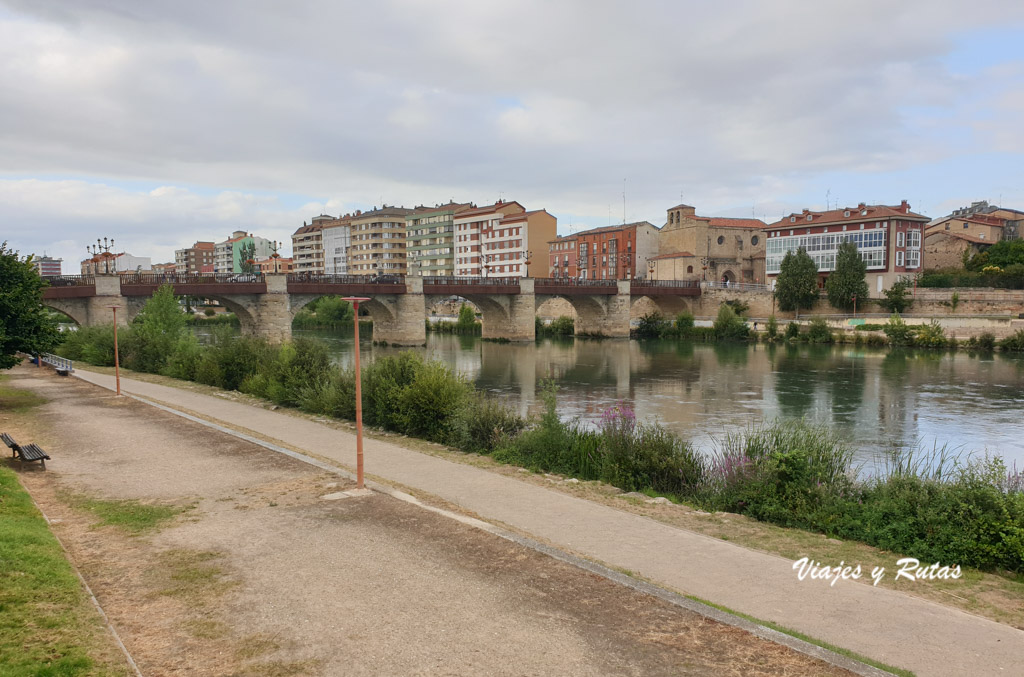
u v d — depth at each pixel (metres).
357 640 7.14
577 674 6.43
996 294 67.44
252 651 6.90
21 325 23.80
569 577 8.91
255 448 17.41
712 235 101.62
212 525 11.09
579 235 114.88
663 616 7.73
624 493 14.93
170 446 17.61
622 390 42.25
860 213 80.62
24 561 8.58
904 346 65.12
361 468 13.36
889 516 11.94
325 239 159.75
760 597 8.82
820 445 16.59
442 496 13.77
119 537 10.47
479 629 7.38
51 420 21.50
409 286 73.81
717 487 15.25
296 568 9.21
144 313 47.50
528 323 80.81
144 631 7.33
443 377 21.56
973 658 7.12
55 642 6.60
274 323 64.69
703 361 58.75
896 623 8.05
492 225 121.00
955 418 31.86
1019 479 13.33
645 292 87.75
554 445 17.86
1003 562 10.35
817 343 71.75
